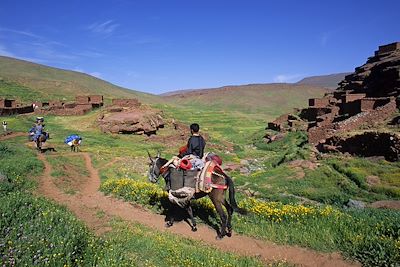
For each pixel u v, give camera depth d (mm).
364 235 9234
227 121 90688
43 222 7965
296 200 17469
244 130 76188
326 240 9414
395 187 18438
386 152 26078
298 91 191875
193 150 10586
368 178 20328
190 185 10008
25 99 84812
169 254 8156
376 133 27422
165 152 35406
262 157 37938
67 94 109812
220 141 49719
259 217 11344
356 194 18250
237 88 198750
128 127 44594
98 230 10172
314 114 54344
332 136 33344
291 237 9812
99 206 13148
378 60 57812
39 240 6980
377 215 11266
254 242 9797
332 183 20500
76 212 12094
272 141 51438
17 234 7160
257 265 8133
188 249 8727
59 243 6984
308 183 20781
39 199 11328
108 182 16172
